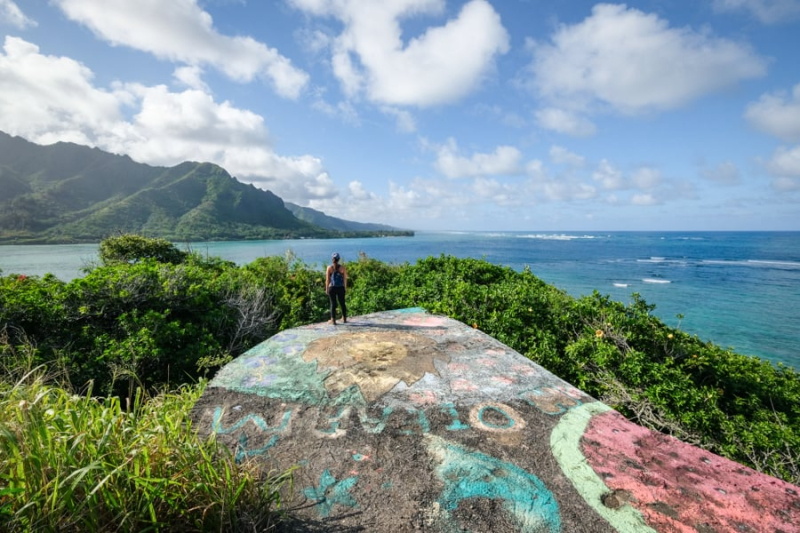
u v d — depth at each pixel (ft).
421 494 8.13
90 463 6.10
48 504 5.83
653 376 18.24
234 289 29.37
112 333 21.20
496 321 23.63
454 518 7.48
